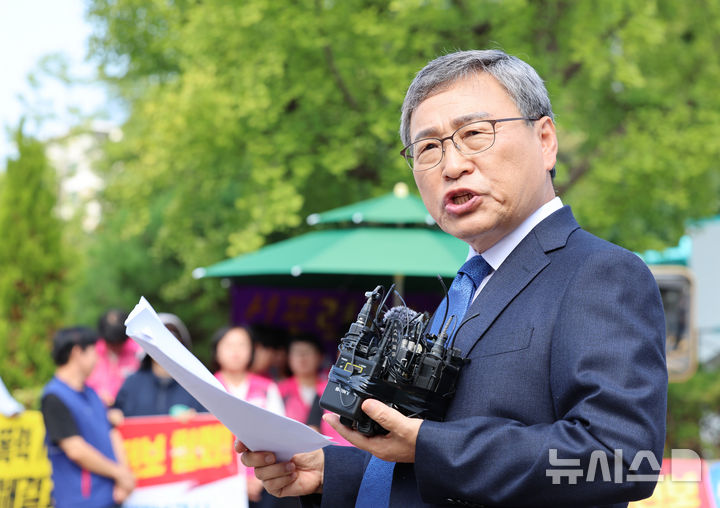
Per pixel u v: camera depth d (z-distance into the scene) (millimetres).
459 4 9703
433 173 1676
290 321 8602
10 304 8250
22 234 8430
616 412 1339
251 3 8805
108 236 16109
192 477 5004
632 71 9203
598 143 10367
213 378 1582
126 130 15422
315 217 6945
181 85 10469
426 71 1727
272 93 9523
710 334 11727
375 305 1626
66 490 4664
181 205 11664
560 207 1692
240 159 10273
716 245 10891
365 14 8977
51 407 4668
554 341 1463
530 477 1340
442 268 5738
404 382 1495
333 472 1815
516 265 1621
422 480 1425
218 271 6895
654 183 10109
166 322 5766
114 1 11008
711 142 9766
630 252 1503
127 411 5062
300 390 5809
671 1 10492
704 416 12109
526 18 9414
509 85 1661
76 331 4801
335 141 9359
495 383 1499
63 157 19141
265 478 1794
